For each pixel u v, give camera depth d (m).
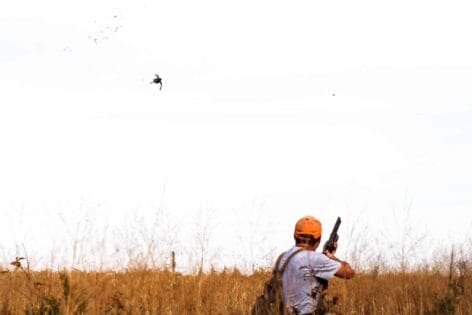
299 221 12.59
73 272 13.48
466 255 17.36
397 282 16.39
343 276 12.22
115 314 13.40
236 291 15.12
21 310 12.96
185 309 14.29
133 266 14.70
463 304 14.59
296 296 12.05
